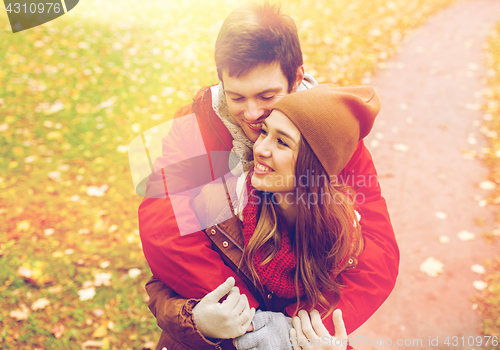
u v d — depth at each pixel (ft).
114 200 11.17
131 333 7.90
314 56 20.47
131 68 17.71
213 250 3.88
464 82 20.66
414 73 21.61
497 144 15.33
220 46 3.54
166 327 3.68
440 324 8.66
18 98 14.49
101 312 8.20
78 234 9.96
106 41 19.79
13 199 10.74
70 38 19.38
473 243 10.92
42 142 12.89
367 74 20.66
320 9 27.50
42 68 16.53
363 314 3.86
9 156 12.16
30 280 8.59
